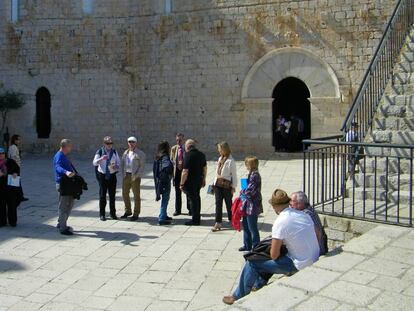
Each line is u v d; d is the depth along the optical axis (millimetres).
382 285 5539
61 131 23938
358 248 6648
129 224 11477
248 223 9117
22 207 13391
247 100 20844
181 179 11203
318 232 7062
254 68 20703
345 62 19562
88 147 23594
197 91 21609
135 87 22828
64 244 10000
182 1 21609
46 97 24469
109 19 23016
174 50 21891
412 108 10547
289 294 5383
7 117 24422
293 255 6715
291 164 18641
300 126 21516
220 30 21062
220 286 7793
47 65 23938
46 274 8367
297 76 20250
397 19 14242
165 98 22219
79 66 23531
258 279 6930
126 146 23062
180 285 7852
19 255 9336
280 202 7164
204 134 21625
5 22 24328
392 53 13008
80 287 7809
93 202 13852
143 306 7109
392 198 8859
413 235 7102
